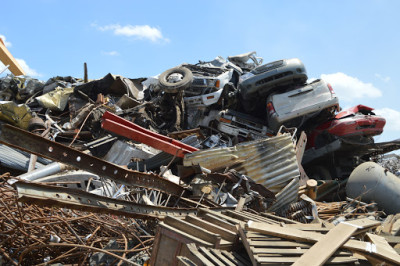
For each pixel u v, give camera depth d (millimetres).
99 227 4320
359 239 3586
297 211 7102
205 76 11914
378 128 10680
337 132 10703
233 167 7242
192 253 2965
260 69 11430
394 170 12359
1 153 7293
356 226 3424
